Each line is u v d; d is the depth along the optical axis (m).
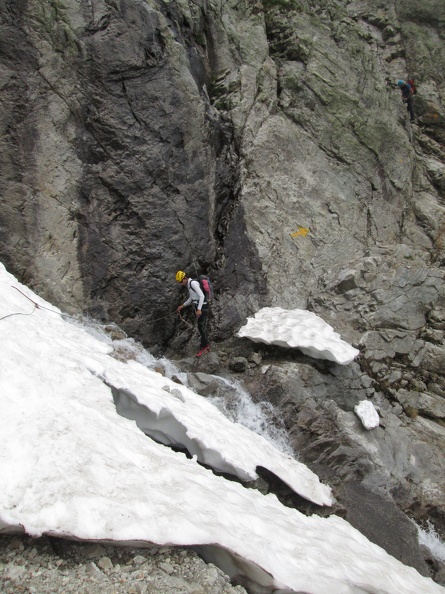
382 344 9.30
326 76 12.09
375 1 16.08
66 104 7.96
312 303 9.80
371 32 15.98
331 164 11.56
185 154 8.97
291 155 11.04
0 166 7.58
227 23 11.36
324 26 12.75
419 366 9.44
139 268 8.38
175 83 8.84
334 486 6.93
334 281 10.23
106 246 8.15
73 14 8.01
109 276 8.13
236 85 10.91
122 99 8.32
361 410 7.88
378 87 12.86
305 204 10.81
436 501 7.49
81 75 8.05
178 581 3.36
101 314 8.00
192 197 9.02
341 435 7.57
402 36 15.92
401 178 12.45
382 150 12.35
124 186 8.29
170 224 8.66
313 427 7.53
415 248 11.91
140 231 8.41
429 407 8.96
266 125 10.88
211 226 9.45
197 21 10.50
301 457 7.30
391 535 6.54
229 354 8.69
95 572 3.26
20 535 3.36
